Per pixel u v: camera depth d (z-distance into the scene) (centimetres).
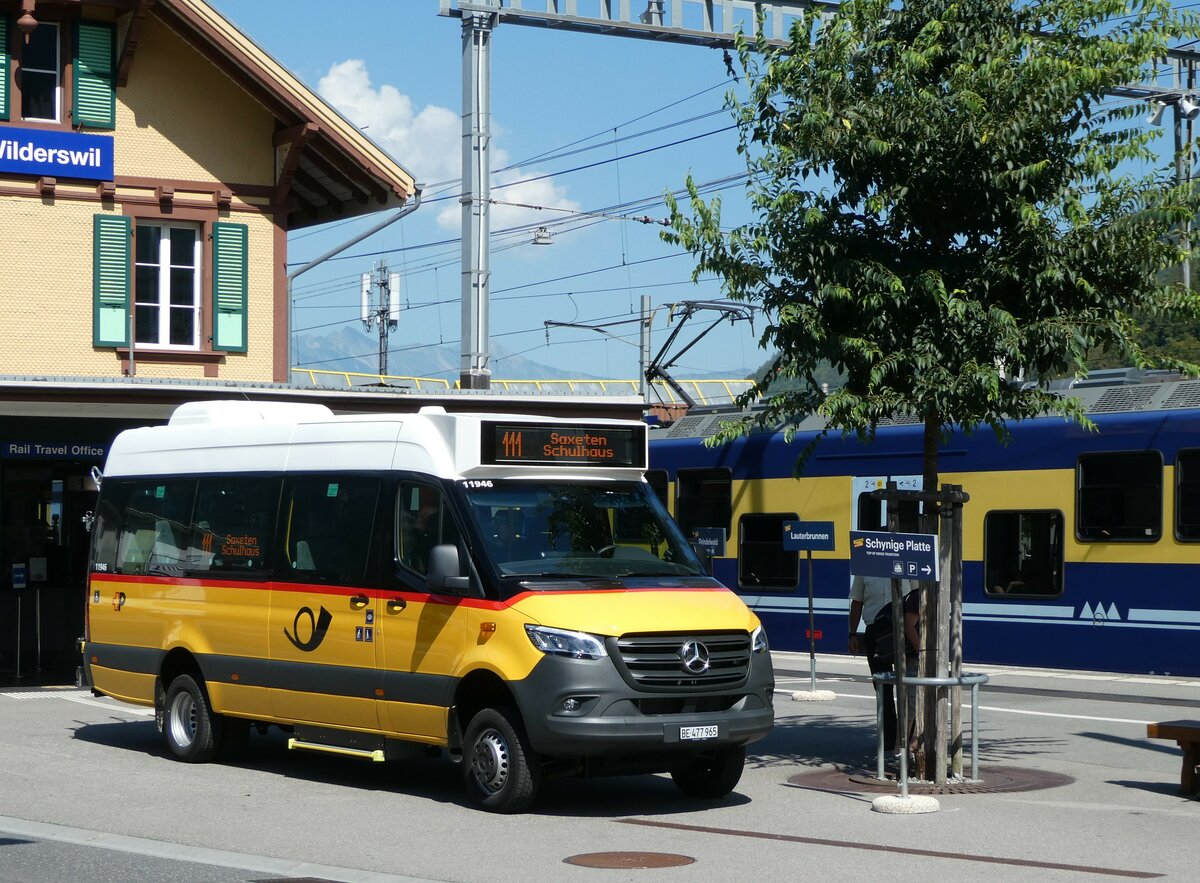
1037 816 1095
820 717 1722
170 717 1423
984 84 1220
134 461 1526
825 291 1236
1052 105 1203
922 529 1233
